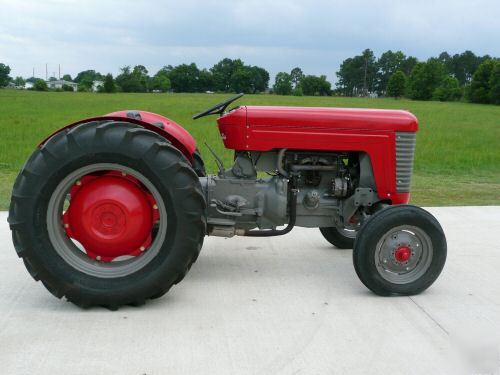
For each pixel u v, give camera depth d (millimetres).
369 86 101688
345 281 4559
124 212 3947
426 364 3193
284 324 3680
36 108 29375
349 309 3957
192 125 17797
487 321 3791
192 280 4508
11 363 3104
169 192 3789
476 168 11773
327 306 4008
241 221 4594
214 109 4551
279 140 4461
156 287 3861
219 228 4461
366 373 3076
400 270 4230
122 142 3754
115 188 3949
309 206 4656
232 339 3441
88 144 3740
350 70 101438
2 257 4980
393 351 3336
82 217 3953
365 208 4684
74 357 3182
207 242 5645
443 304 4082
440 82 78688
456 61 114062
